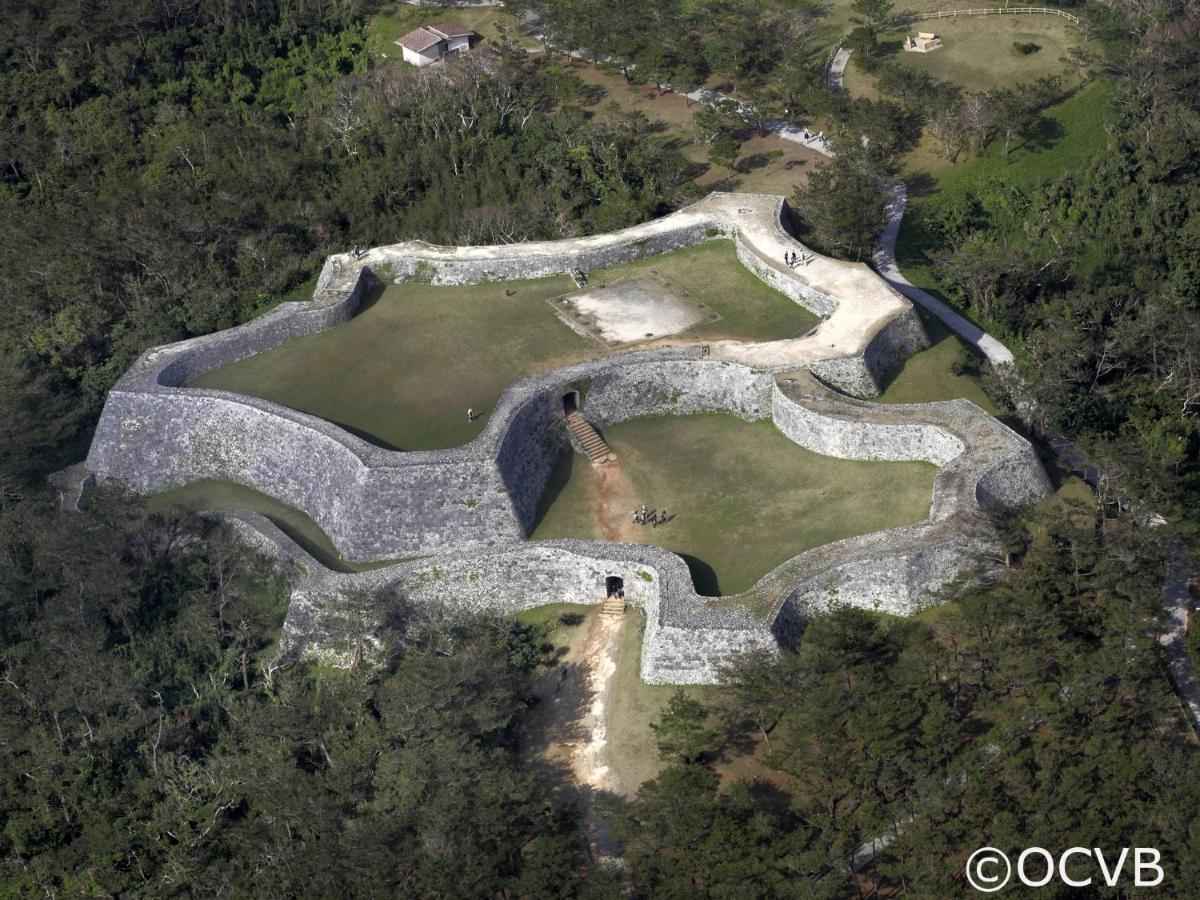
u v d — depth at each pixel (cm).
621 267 14362
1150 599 9788
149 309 15050
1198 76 15850
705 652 10144
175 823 10031
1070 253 14425
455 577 11131
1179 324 12900
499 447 11544
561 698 10462
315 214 15788
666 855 8875
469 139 16388
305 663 11094
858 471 11762
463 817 9025
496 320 13650
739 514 11538
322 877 9100
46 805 10388
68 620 11538
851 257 14650
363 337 13575
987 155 16075
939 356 13025
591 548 11100
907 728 9044
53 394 14362
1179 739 9719
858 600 10519
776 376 12331
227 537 11975
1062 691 9506
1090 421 12569
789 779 9450
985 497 11025
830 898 8525
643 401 12625
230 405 12519
